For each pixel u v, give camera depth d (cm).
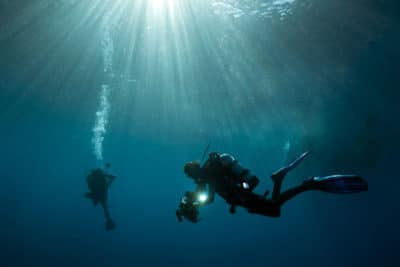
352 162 2281
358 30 1900
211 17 2139
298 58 2138
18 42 1830
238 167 311
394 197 2239
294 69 2200
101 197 1095
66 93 2728
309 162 2328
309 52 2088
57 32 1839
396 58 1912
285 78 2277
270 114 2709
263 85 2394
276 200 304
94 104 3103
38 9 1686
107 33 2005
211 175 321
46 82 2438
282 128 2991
